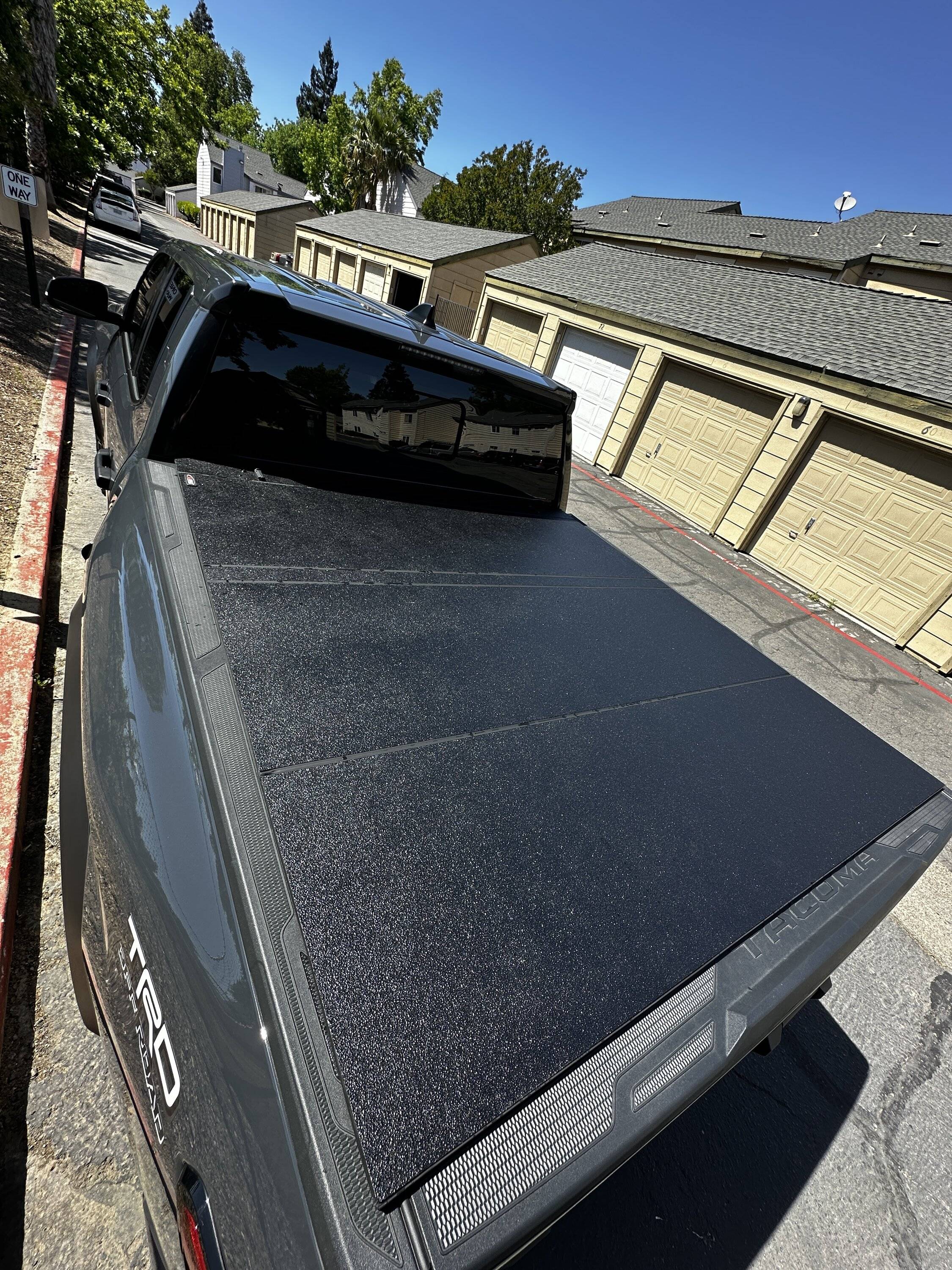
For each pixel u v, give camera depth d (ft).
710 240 66.03
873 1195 6.19
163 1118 2.73
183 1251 2.43
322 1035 2.27
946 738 17.85
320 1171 1.98
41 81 33.86
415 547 6.10
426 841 3.09
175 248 8.47
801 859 4.07
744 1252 5.46
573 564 7.39
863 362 25.81
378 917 2.68
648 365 33.24
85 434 16.84
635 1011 2.79
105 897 3.52
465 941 2.74
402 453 7.20
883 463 24.31
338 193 142.10
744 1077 7.02
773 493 27.81
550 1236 5.14
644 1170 5.83
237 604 4.19
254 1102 2.24
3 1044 5.02
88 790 3.93
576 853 3.40
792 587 27.04
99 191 58.23
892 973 9.06
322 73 255.91
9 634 8.38
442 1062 2.33
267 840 2.80
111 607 4.57
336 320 6.05
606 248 46.29
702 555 27.76
